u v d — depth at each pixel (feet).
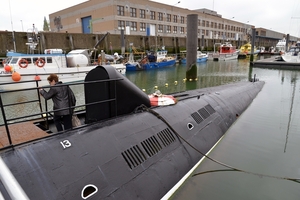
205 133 22.90
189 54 73.56
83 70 76.28
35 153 11.22
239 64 143.84
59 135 12.91
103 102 16.29
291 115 35.65
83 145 12.82
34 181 10.24
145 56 124.06
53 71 69.46
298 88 59.77
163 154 16.49
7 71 61.77
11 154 10.76
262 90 56.34
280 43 241.14
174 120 20.33
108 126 15.06
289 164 21.09
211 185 17.35
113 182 12.40
